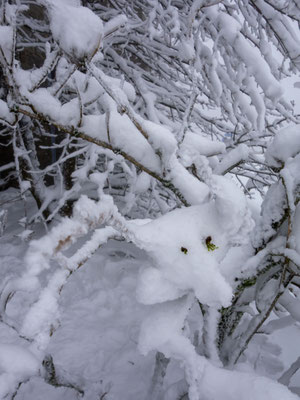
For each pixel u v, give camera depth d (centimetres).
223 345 119
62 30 57
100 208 63
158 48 303
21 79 68
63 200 295
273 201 100
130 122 86
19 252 315
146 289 77
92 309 245
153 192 299
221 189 71
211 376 78
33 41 321
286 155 99
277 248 98
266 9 254
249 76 245
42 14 433
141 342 84
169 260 74
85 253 69
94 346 202
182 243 73
